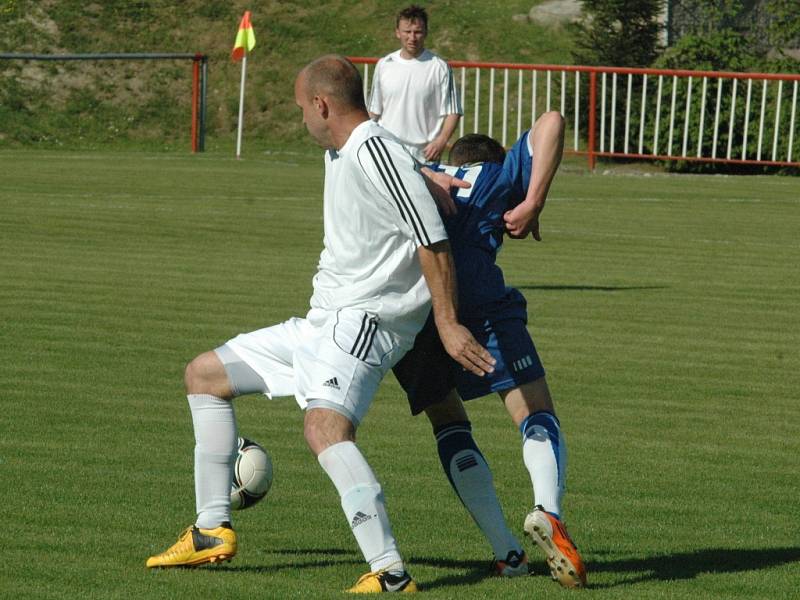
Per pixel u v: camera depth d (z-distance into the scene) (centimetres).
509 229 1416
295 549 1430
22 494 1612
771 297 3322
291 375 1324
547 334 2805
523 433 1357
